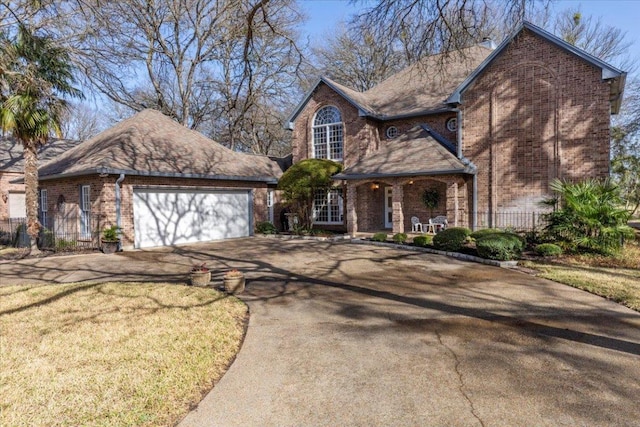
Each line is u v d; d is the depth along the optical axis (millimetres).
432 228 18266
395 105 20922
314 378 4273
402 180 16844
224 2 15930
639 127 25578
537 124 15422
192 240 16984
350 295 7766
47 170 16844
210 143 20531
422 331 5668
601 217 11531
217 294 7758
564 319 6113
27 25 14812
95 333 5516
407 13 8508
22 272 10672
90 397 3828
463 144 17078
